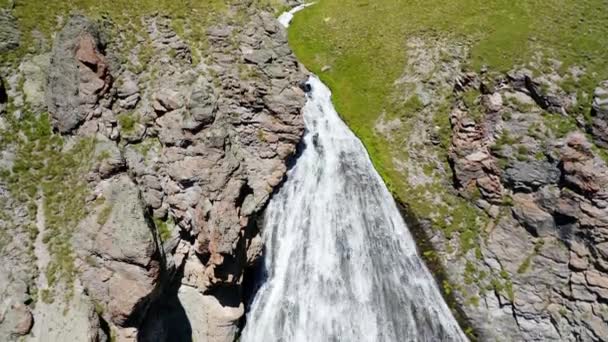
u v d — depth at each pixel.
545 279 37.97
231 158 35.34
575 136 37.59
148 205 34.53
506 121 40.56
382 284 41.88
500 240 40.03
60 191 32.28
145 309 31.30
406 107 48.75
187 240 35.34
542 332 37.91
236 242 34.09
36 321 28.42
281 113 41.66
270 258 40.81
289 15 65.81
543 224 38.19
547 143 38.53
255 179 41.28
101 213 30.53
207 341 35.28
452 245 42.06
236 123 41.16
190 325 34.97
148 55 38.72
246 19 44.19
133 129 35.78
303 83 44.47
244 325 38.44
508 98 41.19
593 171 35.84
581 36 43.69
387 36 56.53
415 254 43.25
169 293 34.72
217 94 40.41
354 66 55.22
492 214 40.91
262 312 39.09
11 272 29.06
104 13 39.69
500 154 40.28
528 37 45.06
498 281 39.50
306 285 40.81
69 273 30.19
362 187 45.72
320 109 50.28
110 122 34.75
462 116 43.41
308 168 45.03
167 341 33.69
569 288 37.00
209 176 34.12
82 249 30.47
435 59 50.69
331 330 39.38
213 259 33.62
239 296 37.12
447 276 41.50
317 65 56.97
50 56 36.03
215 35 42.25
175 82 37.41
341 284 41.31
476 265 40.78
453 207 43.09
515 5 51.75
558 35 44.53
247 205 36.47
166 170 35.25
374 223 44.38
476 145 41.94
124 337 30.39
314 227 43.12
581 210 36.25
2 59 34.78
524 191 39.31
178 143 34.75
